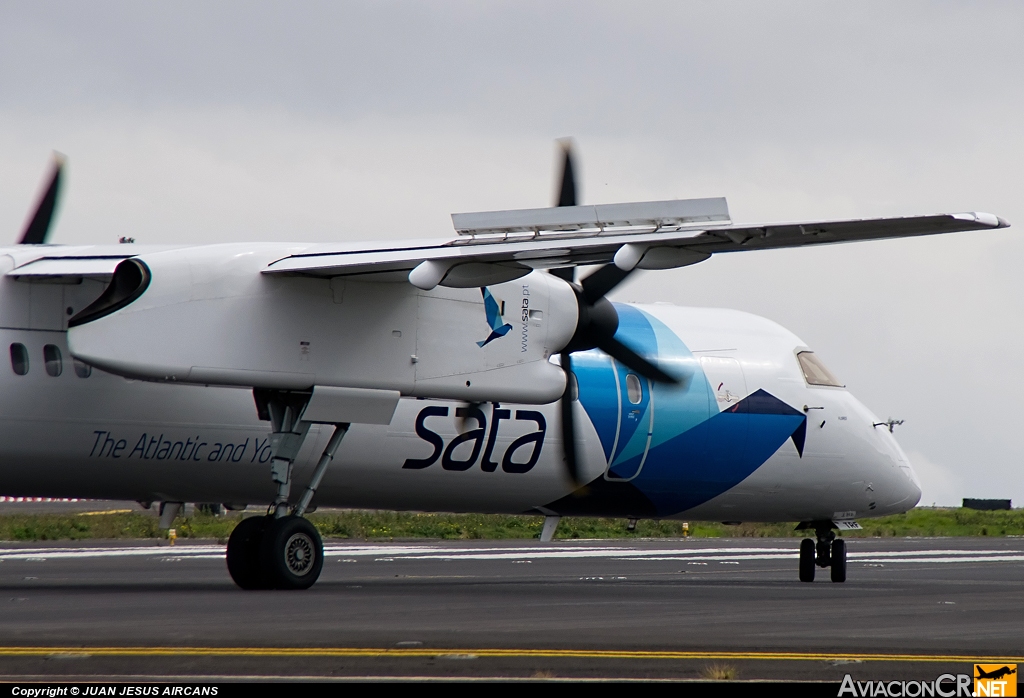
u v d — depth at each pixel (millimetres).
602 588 63469
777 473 70812
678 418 67500
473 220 46781
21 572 71438
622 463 66375
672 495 68875
